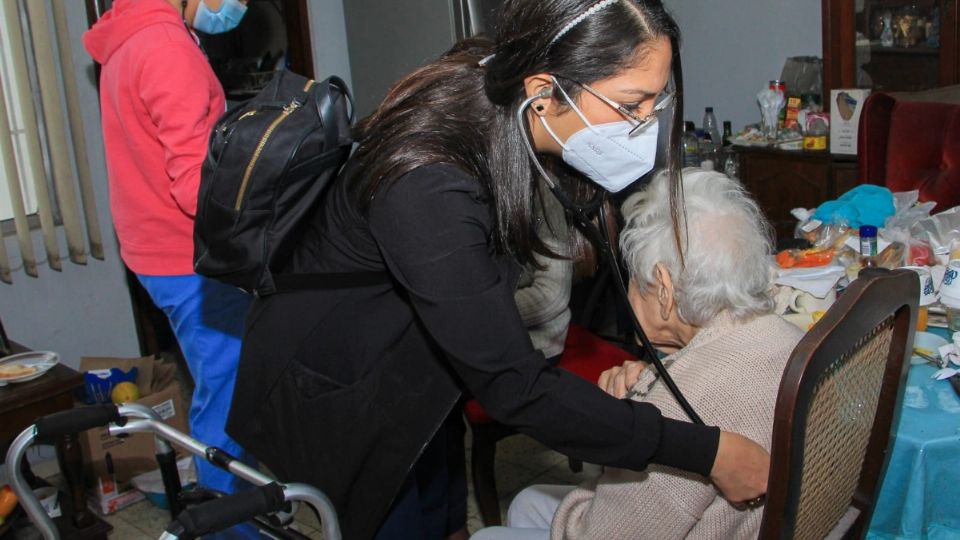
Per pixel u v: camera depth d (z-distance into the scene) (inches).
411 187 41.5
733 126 154.3
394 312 49.5
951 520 51.1
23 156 111.1
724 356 45.6
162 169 71.7
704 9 151.3
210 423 77.9
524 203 44.2
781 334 46.3
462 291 40.8
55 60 110.3
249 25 151.6
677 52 42.3
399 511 58.4
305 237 50.9
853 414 43.7
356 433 51.6
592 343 89.6
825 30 132.7
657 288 48.8
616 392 57.7
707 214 46.1
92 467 100.9
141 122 70.6
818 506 44.4
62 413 51.6
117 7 72.3
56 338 118.8
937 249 72.9
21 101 106.9
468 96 44.4
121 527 99.3
